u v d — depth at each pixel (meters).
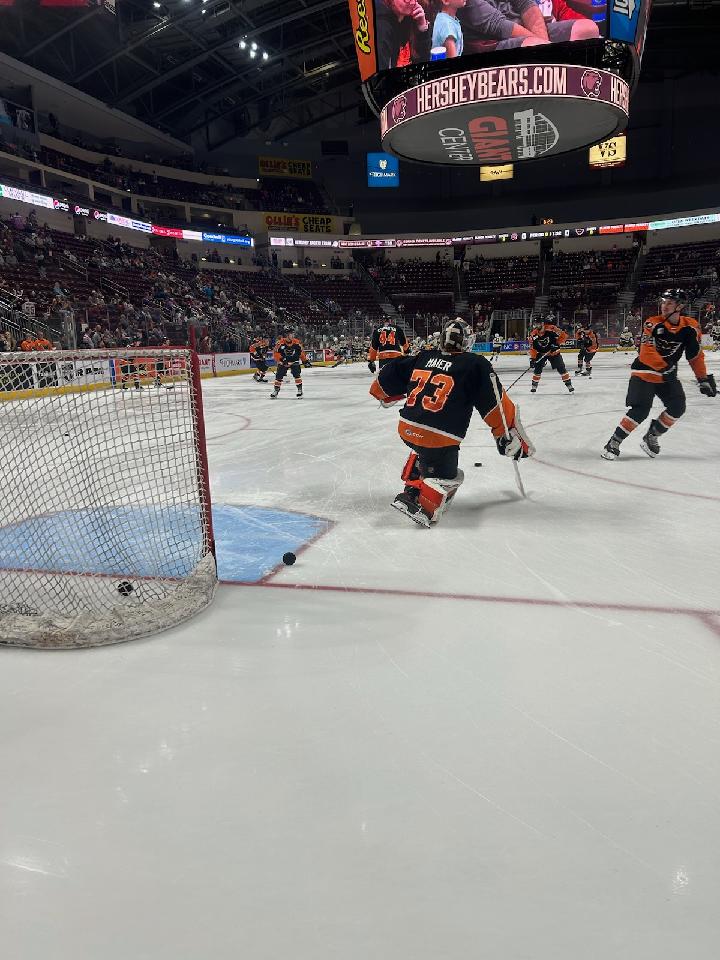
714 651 2.46
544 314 36.75
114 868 1.46
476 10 15.61
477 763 1.81
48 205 27.52
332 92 43.72
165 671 2.41
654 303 36.09
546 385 15.80
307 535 4.12
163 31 28.75
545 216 43.66
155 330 23.08
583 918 1.30
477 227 44.47
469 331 4.21
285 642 2.62
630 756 1.83
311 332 32.72
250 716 2.08
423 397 4.11
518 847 1.49
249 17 29.62
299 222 42.00
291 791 1.71
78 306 24.05
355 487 5.52
